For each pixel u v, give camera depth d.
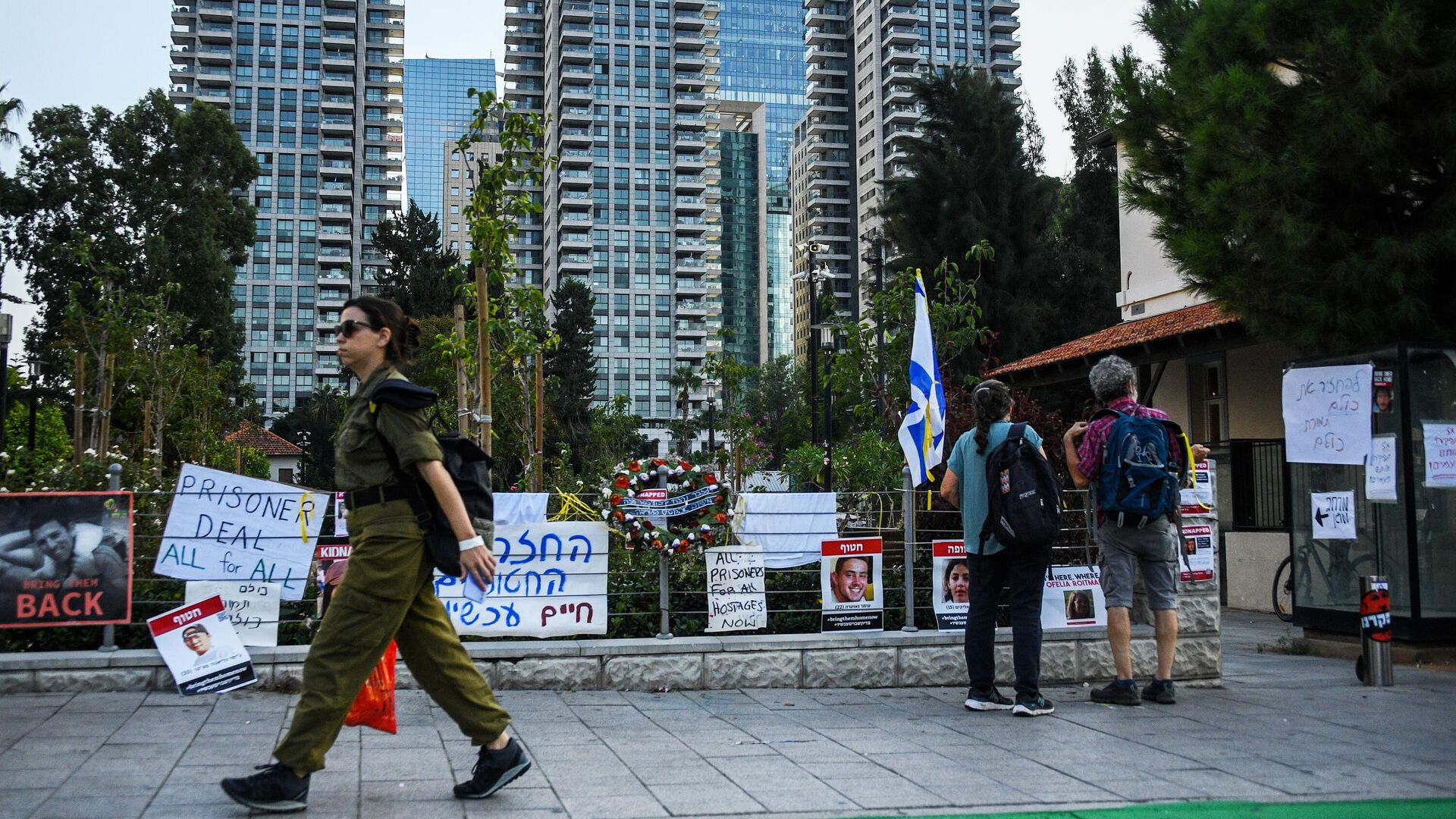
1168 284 22.06
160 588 7.18
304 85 119.81
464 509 4.38
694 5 134.25
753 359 181.62
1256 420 18.23
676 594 7.73
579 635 7.45
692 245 130.62
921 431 8.38
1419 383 9.81
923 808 4.55
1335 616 10.36
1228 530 17.16
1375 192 11.29
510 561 7.38
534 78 139.75
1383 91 10.42
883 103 149.12
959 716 6.65
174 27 118.56
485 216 9.58
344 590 4.31
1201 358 19.81
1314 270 11.13
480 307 9.49
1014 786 4.93
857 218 155.25
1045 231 40.84
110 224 48.75
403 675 7.05
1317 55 10.98
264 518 7.07
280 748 4.26
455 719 4.57
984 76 40.25
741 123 194.38
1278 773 5.25
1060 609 7.96
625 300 128.75
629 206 130.25
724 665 7.41
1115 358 7.32
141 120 50.41
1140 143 13.30
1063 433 10.37
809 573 7.96
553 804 4.52
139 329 26.03
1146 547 7.12
